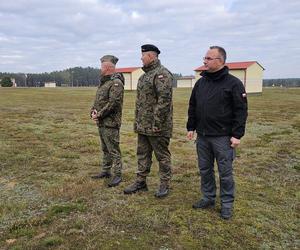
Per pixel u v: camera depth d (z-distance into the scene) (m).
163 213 4.32
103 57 5.28
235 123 3.99
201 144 4.33
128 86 59.78
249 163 7.37
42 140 9.70
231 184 4.21
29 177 6.05
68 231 3.84
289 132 12.15
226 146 4.09
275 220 4.30
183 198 4.88
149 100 4.60
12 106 23.28
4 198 4.99
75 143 9.11
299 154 8.36
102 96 5.27
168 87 4.43
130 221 4.09
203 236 3.78
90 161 7.20
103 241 3.62
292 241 3.81
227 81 3.99
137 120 4.81
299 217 4.43
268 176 6.35
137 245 3.55
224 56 4.00
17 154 7.79
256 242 3.72
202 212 4.38
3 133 10.91
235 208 4.57
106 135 5.38
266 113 19.86
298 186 5.75
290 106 25.45
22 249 3.48
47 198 4.97
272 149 8.93
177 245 3.58
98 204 4.67
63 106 23.91
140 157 5.07
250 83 46.75
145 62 4.54
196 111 4.31
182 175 6.16
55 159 7.36
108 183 5.53
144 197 4.91
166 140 4.71
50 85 112.44
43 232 3.86
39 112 19.03
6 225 4.08
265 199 5.05
